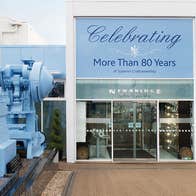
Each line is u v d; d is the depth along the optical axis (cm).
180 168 1327
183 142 1526
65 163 1446
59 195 890
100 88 1512
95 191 940
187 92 1518
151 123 1521
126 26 1512
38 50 1527
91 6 1496
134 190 952
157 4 1502
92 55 1506
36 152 1081
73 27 1496
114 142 1516
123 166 1377
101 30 1508
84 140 1512
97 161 1503
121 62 1512
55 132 1483
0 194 567
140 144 1517
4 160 733
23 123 1127
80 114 1516
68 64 1480
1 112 788
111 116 1515
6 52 1521
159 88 1517
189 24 1520
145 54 1513
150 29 1516
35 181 831
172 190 950
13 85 1040
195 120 1497
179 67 1517
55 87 1539
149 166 1379
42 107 1538
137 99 1513
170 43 1516
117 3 1501
